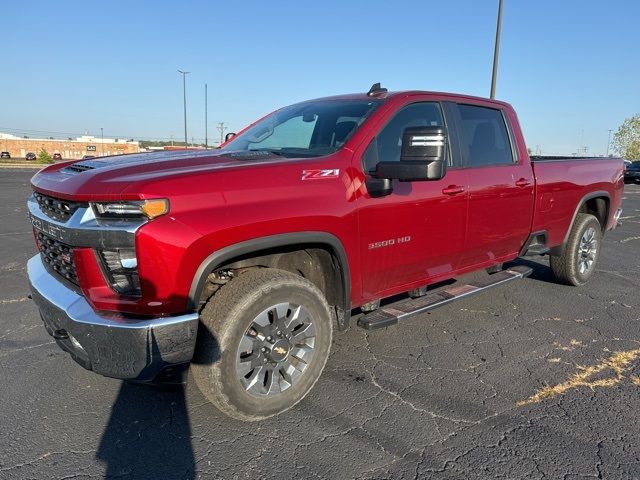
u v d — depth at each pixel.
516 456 2.62
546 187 4.76
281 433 2.83
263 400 2.83
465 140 4.05
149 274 2.35
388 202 3.31
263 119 4.44
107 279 2.46
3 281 5.80
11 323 4.44
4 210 12.59
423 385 3.39
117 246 2.36
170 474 2.49
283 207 2.74
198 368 2.68
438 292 4.03
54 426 2.89
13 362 3.68
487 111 4.39
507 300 5.22
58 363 3.67
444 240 3.79
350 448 2.69
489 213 4.16
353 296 3.29
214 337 2.63
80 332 2.45
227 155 3.14
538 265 6.70
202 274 2.47
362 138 3.29
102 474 2.49
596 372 3.60
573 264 5.43
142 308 2.39
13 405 3.10
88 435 2.81
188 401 3.18
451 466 2.54
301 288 2.88
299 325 2.95
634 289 5.69
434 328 4.43
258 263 3.18
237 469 2.52
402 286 3.69
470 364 3.72
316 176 2.96
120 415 3.01
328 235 2.97
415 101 3.70
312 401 3.17
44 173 3.14
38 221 2.95
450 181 3.77
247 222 2.58
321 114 3.74
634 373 3.59
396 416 3.01
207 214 2.47
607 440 2.77
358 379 3.47
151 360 2.38
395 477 2.46
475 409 3.09
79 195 2.44
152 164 2.79
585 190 5.32
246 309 2.66
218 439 2.78
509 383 3.43
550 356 3.87
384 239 3.34
